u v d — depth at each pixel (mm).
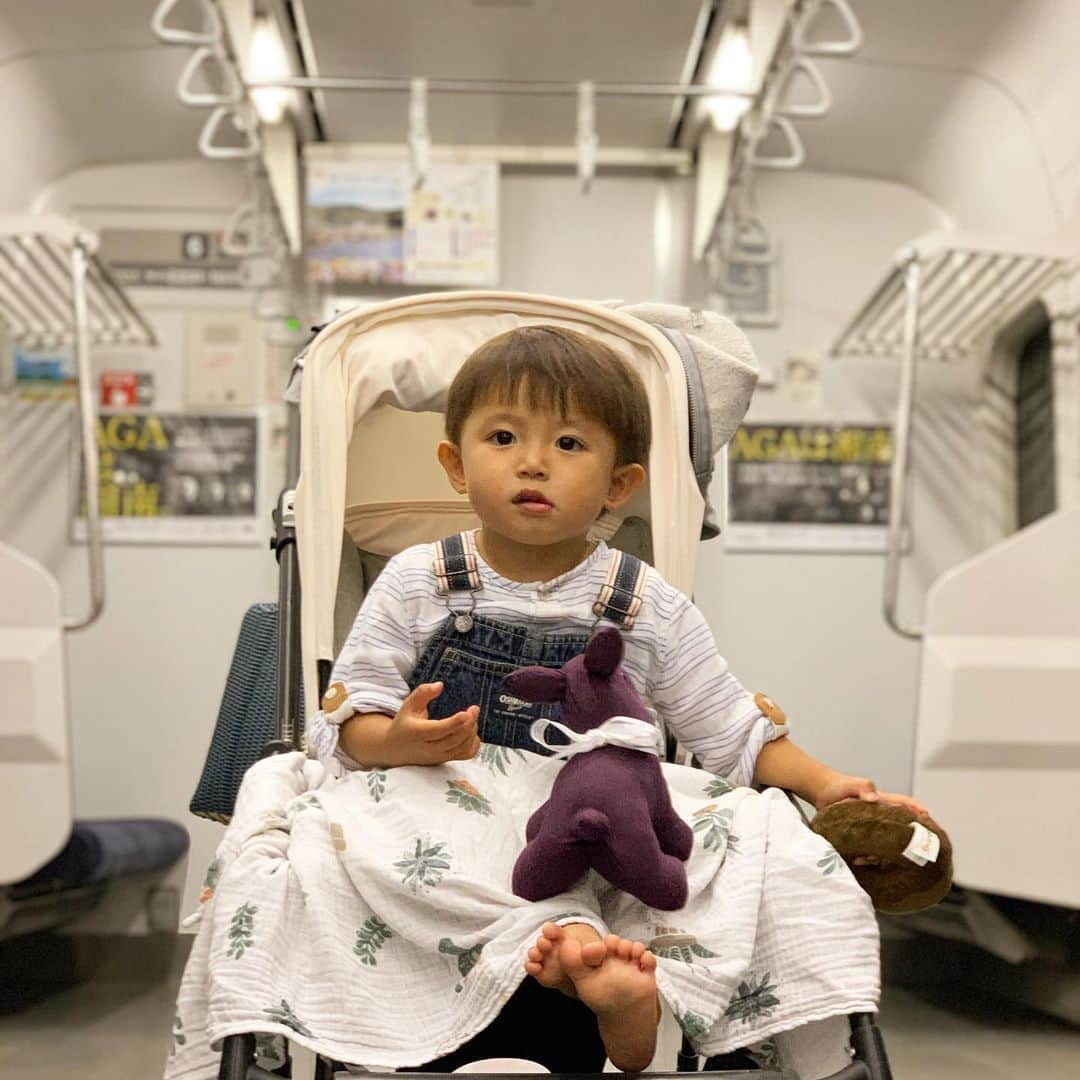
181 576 3992
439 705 1382
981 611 3029
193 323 4027
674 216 4082
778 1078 1146
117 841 3395
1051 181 3416
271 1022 1115
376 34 3412
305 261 3982
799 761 1435
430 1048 1131
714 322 1845
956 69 3480
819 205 4121
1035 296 3637
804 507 4043
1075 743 2957
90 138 3928
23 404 3992
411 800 1265
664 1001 1129
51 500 3980
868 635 4023
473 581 1396
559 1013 1340
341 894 1210
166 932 3643
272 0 3100
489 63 3561
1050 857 2947
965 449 4055
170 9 3178
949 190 3992
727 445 1820
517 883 1194
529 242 4062
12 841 2969
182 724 3953
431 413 1785
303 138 3951
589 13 3303
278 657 1620
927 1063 2797
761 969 1211
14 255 3375
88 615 3127
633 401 1405
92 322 3895
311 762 1487
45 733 2990
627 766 1224
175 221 4062
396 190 3932
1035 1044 2957
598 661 1271
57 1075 2600
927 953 3713
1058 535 3027
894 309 3795
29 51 3467
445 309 1731
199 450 4008
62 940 3596
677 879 1197
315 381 1643
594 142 3234
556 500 1340
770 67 3203
